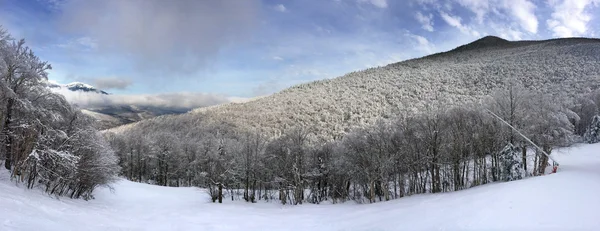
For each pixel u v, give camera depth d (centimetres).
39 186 3197
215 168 5288
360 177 4919
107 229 2009
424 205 2728
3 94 2836
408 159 4759
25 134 3116
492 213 1981
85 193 3900
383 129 5031
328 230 2597
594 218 1625
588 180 2417
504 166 3809
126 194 5009
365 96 19025
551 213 1786
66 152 3055
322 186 5741
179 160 8594
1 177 2877
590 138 6297
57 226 1683
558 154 5212
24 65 3034
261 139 6725
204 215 3375
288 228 2742
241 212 3684
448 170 4900
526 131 4094
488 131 4456
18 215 1667
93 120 3781
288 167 5222
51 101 3328
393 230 2195
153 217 3134
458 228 1884
